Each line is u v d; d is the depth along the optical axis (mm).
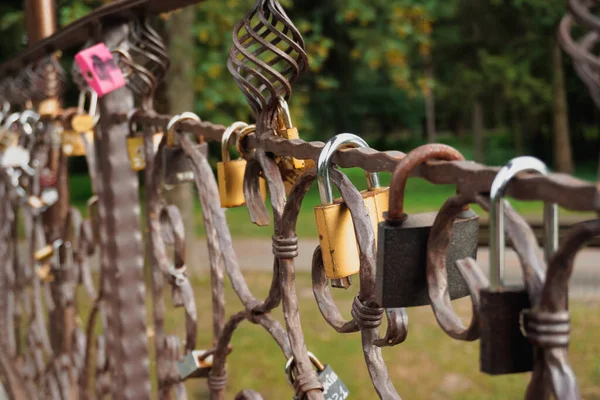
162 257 2002
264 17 1353
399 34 11242
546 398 773
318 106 22922
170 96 8125
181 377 1855
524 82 20828
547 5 19891
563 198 707
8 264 3967
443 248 896
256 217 1482
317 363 1404
